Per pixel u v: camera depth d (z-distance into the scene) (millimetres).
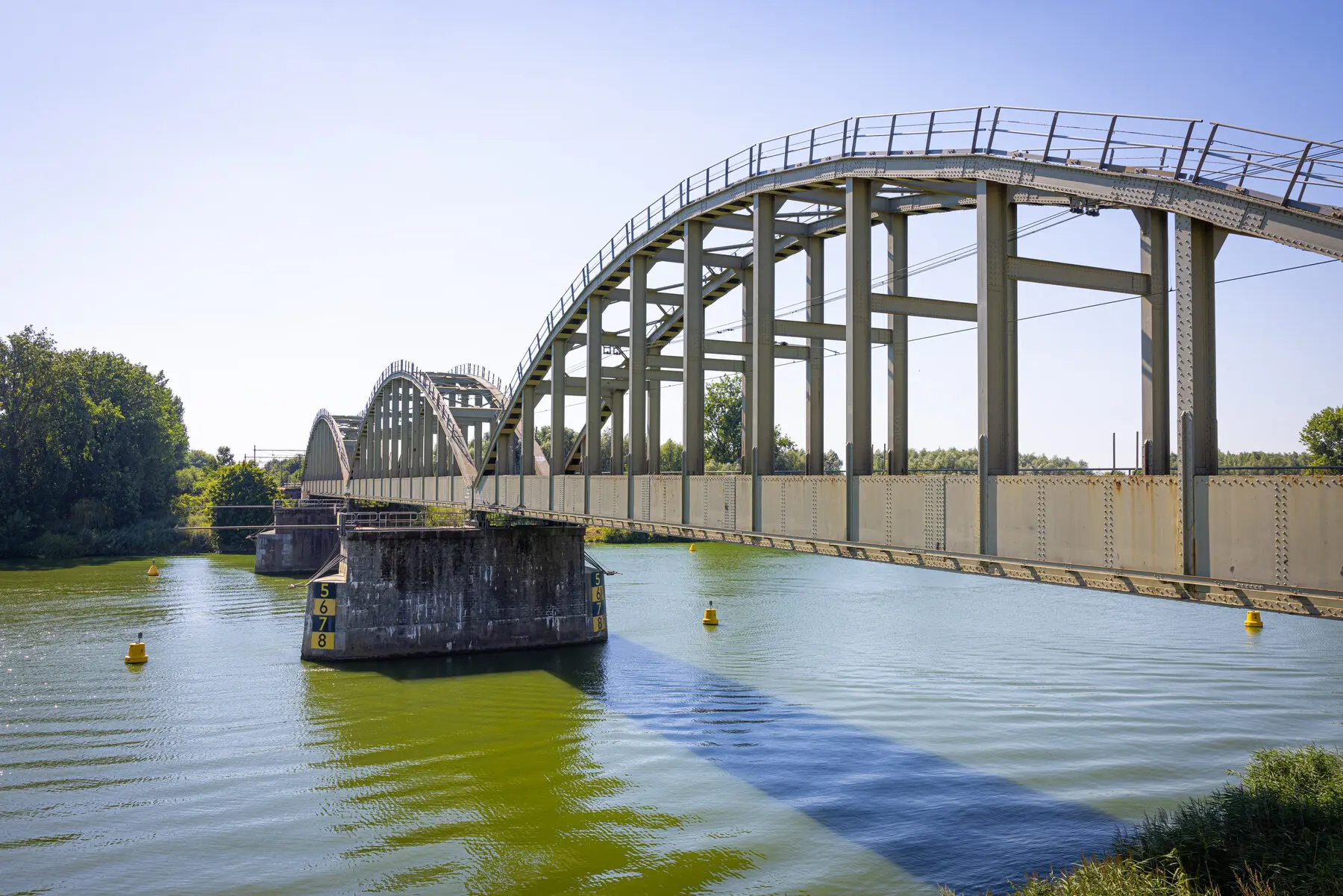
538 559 39469
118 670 34844
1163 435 13695
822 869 17844
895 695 30359
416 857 18891
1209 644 38375
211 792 22531
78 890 17547
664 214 27250
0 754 25188
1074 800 20828
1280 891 13562
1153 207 12477
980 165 15508
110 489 87312
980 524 14164
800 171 20672
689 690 31688
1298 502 9922
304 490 99688
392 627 37219
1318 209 10516
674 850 18938
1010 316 16172
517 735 26984
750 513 20531
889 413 20328
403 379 57938
